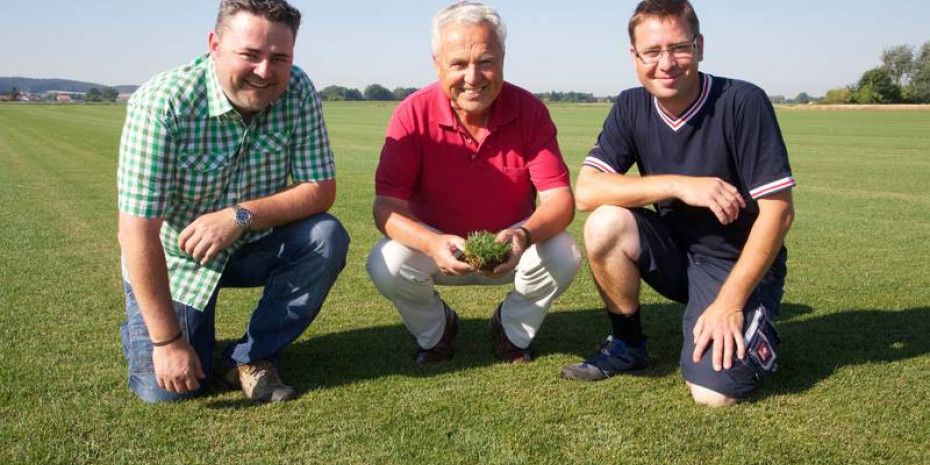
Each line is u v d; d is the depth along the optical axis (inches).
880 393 136.7
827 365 152.2
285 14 123.0
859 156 806.5
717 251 148.1
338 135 1273.4
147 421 125.0
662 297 214.8
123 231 123.5
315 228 140.3
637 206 143.3
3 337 171.5
